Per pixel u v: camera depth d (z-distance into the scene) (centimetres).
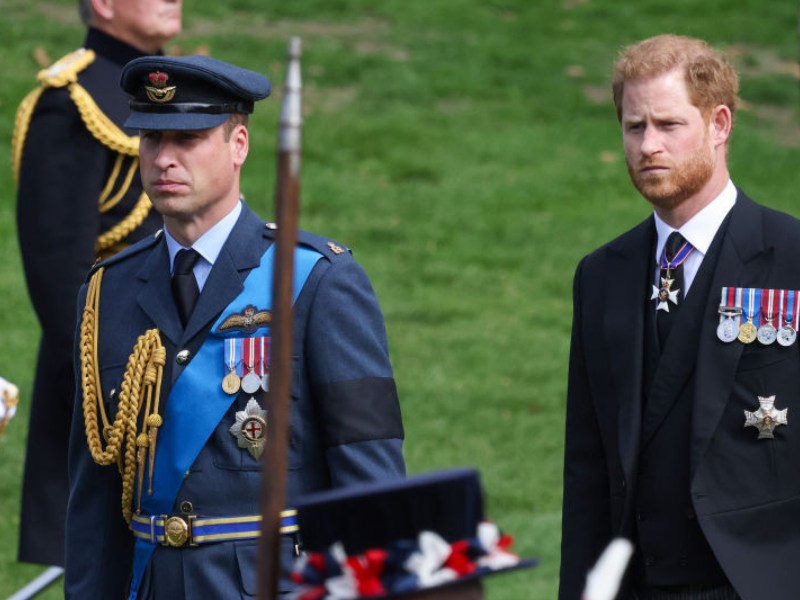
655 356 1510
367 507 903
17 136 2050
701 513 1460
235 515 1444
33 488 2078
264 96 1518
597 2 6950
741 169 5353
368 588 880
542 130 5703
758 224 1503
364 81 5959
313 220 4841
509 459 3347
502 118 5781
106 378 1509
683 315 1498
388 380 1478
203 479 1450
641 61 1487
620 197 5169
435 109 5809
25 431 3297
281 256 812
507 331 4144
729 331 1476
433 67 6153
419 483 905
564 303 4397
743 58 6338
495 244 4775
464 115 5775
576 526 1578
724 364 1473
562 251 4741
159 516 1456
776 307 1471
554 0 7000
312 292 1473
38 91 2044
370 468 1433
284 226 812
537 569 2636
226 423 1454
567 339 4116
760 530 1465
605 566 713
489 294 4431
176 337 1482
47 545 2075
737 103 1509
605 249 1574
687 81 1473
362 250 4672
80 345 1530
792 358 1473
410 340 4034
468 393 3706
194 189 1474
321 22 6550
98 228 2030
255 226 1511
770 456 1470
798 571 1458
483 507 925
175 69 1465
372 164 5303
